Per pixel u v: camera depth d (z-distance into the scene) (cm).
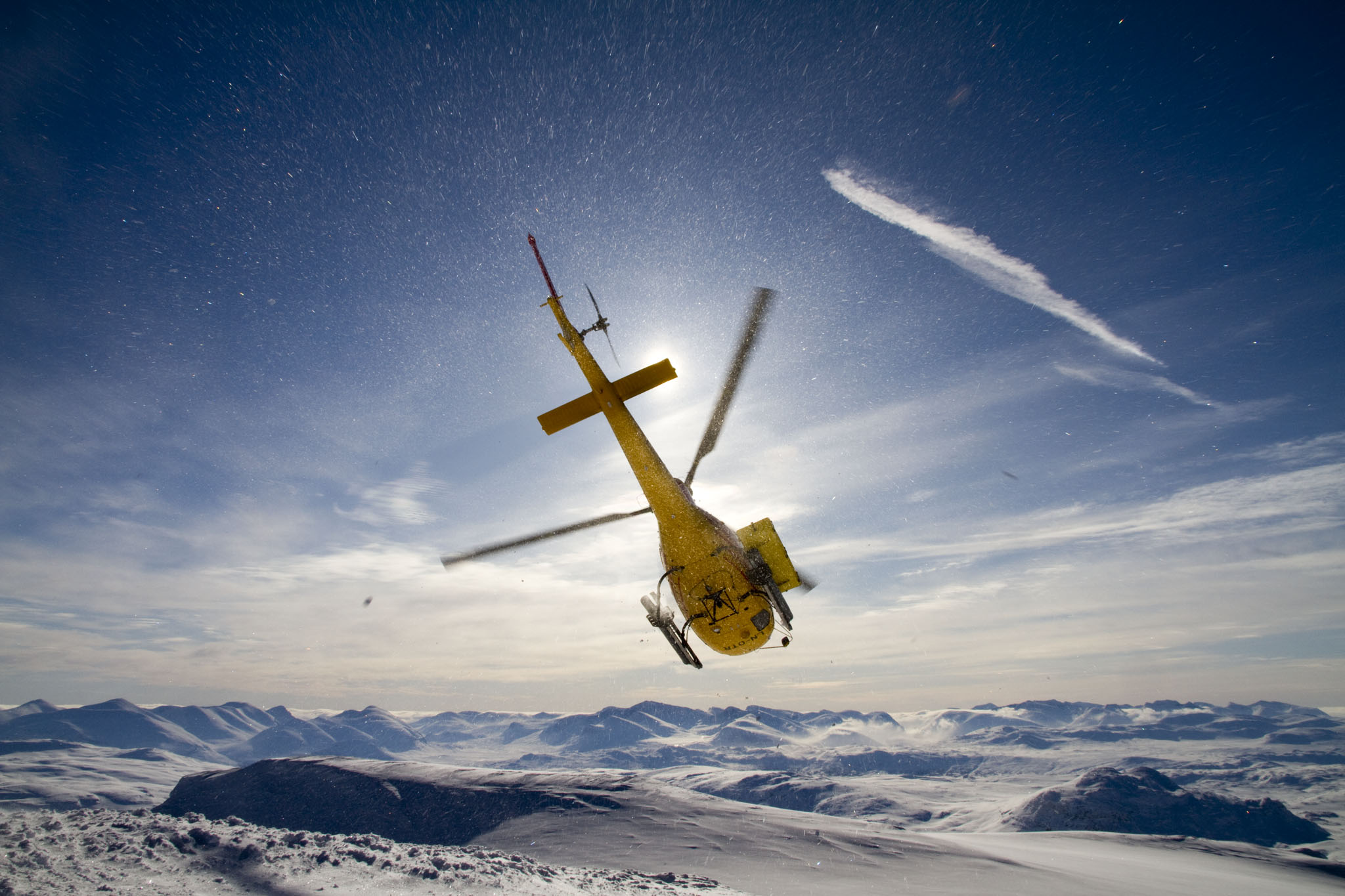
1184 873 9906
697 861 8131
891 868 7581
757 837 9606
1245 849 13500
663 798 12750
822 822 11150
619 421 1316
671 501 1280
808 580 1369
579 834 10781
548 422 1354
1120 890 7331
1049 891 6812
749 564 1297
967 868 7775
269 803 15250
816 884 6525
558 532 1252
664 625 1280
